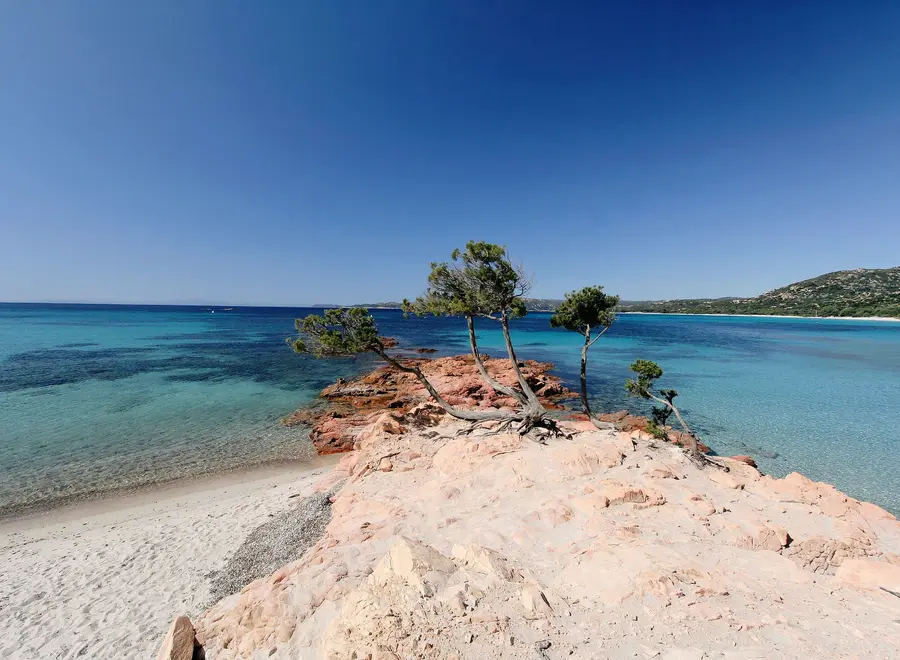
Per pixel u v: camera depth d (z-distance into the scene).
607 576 6.48
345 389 33.59
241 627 6.69
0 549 12.53
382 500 12.12
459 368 40.84
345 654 5.07
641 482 11.12
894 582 6.35
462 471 13.73
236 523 13.30
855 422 26.95
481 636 5.04
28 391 33.38
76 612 9.07
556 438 16.89
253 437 23.61
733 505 9.92
